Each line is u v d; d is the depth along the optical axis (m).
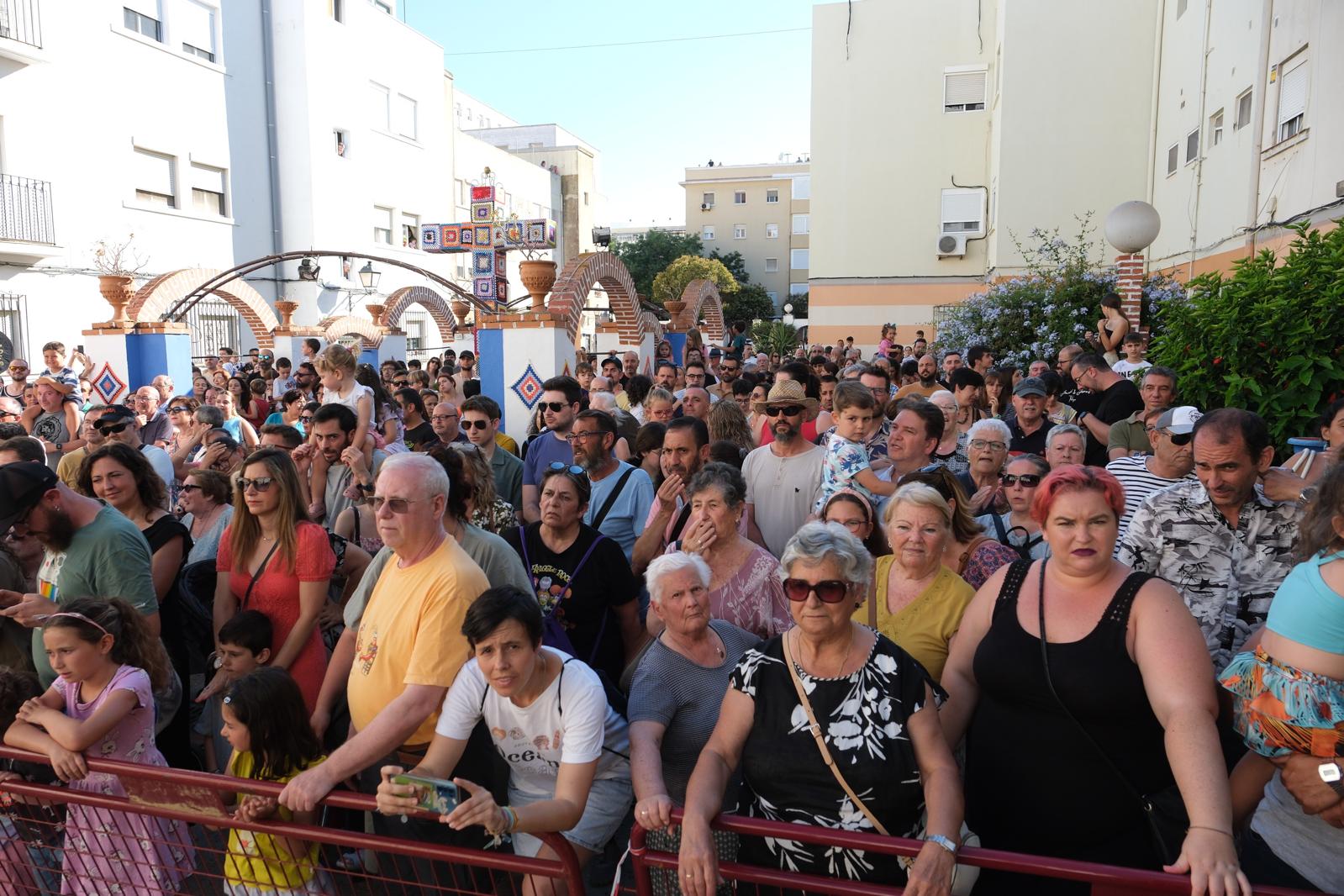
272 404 10.95
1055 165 17.45
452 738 2.79
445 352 16.12
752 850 2.49
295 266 22.23
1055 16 17.27
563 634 3.63
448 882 2.91
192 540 4.86
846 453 4.39
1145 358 9.04
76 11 16.34
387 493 2.93
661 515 4.36
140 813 2.80
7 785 2.93
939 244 20.41
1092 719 2.31
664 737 2.98
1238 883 1.85
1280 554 3.05
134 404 8.45
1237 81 11.36
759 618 3.58
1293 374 5.66
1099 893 2.00
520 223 19.53
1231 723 2.53
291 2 21.55
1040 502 2.45
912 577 3.20
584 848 2.87
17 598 3.76
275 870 2.77
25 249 15.02
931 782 2.29
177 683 3.77
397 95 25.67
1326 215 8.49
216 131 19.98
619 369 10.38
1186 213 13.88
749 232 56.81
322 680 3.82
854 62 20.73
